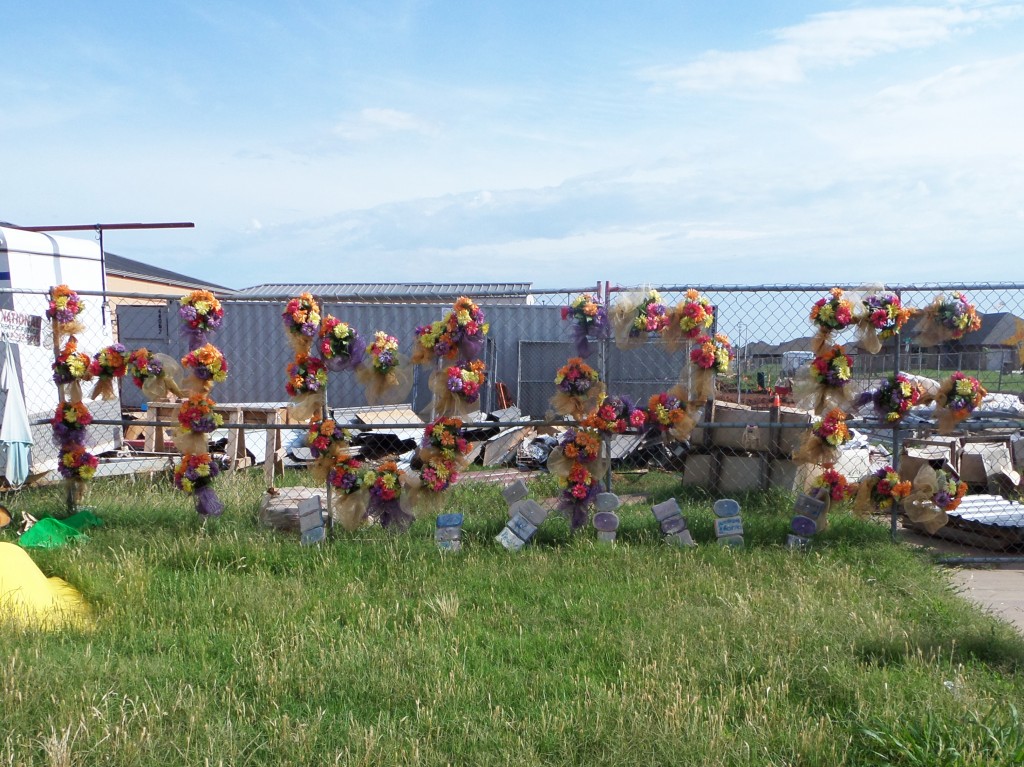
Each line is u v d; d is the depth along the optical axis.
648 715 3.79
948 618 5.25
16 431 8.39
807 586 5.82
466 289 20.89
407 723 3.80
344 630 5.01
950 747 3.40
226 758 3.45
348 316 15.73
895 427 7.36
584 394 7.29
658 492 9.89
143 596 5.46
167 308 15.94
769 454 9.53
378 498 7.12
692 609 5.36
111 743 3.50
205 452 7.52
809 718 3.82
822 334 7.25
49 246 10.75
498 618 5.26
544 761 3.48
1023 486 9.85
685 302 7.16
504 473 10.88
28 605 5.15
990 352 7.95
